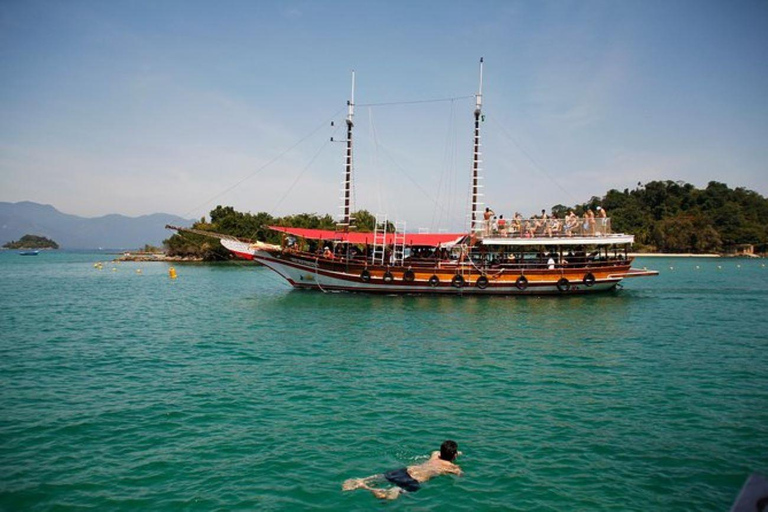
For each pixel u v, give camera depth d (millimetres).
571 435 15148
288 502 11242
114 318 38312
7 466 12836
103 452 13719
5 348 27219
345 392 19250
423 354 26016
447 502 11305
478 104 57562
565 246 58031
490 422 16172
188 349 27125
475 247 54000
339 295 53281
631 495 11656
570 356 25688
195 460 13266
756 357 25531
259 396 18703
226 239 55406
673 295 55219
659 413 17125
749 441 14750
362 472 12664
